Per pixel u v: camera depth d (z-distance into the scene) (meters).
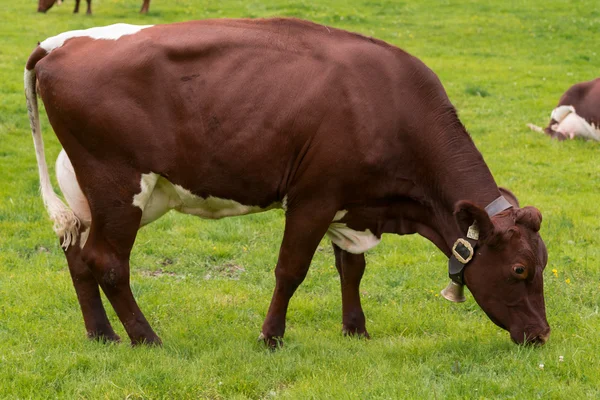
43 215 16.61
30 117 10.34
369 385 8.84
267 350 10.09
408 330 11.37
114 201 9.79
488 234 9.30
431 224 10.28
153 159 9.68
